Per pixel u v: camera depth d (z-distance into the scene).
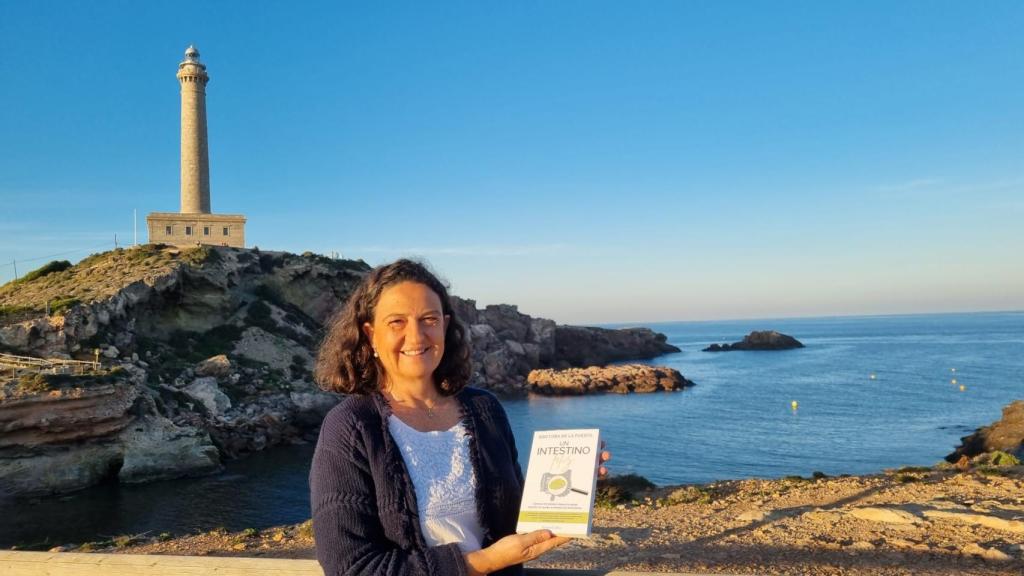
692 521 12.45
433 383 3.09
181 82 74.38
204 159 75.75
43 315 47.00
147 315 55.16
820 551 9.90
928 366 102.81
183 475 38.47
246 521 29.27
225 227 75.12
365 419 2.78
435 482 2.71
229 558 3.62
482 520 2.73
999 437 36.75
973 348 146.75
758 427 51.81
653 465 38.91
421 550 2.56
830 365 108.38
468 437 2.87
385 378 3.08
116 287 52.78
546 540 2.49
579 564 9.85
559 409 63.81
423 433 2.83
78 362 42.22
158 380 46.62
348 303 3.12
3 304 54.88
